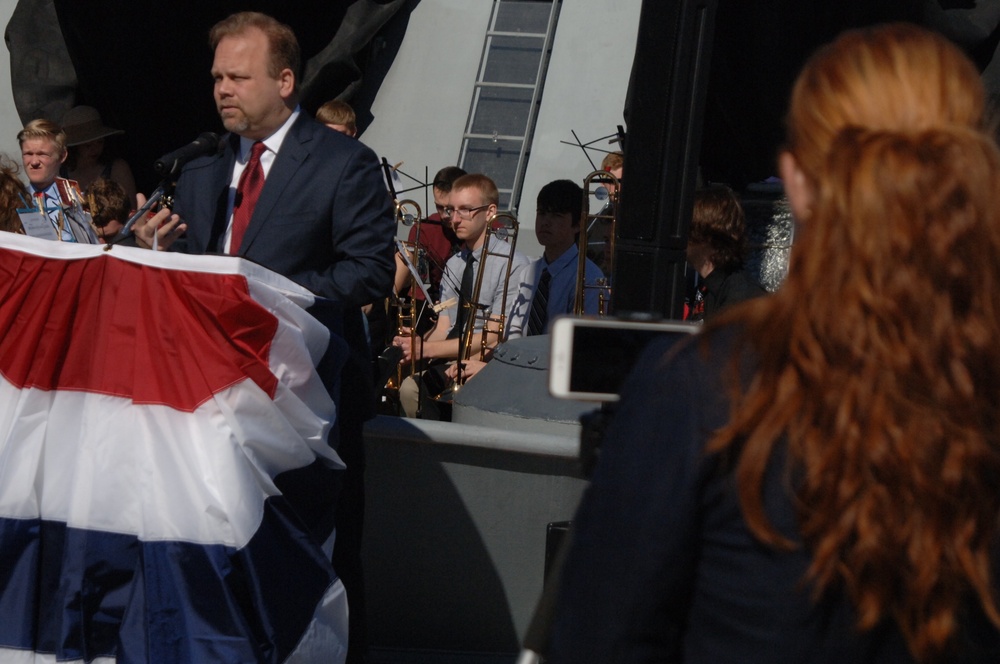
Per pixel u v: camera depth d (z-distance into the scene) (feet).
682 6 17.52
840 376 7.18
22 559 18.22
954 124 7.48
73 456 18.35
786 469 7.33
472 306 32.68
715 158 38.32
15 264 18.61
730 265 24.62
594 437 10.87
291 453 19.04
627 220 18.10
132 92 46.57
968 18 35.65
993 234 7.12
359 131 49.42
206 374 18.35
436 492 24.81
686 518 7.56
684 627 7.89
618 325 9.36
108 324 18.52
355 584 21.97
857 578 7.20
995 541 7.34
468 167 47.85
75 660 17.90
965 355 7.07
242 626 17.62
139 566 18.02
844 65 7.80
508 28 50.60
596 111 48.08
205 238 22.45
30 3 47.65
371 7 48.26
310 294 20.18
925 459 7.02
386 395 32.58
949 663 7.40
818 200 7.48
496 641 25.02
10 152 49.96
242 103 21.77
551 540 17.17
